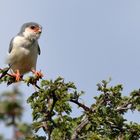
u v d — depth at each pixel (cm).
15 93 396
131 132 1302
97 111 1286
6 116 393
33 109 1227
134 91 1325
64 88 1218
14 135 393
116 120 1289
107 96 1330
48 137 1155
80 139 1177
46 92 1198
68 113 1319
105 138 1223
